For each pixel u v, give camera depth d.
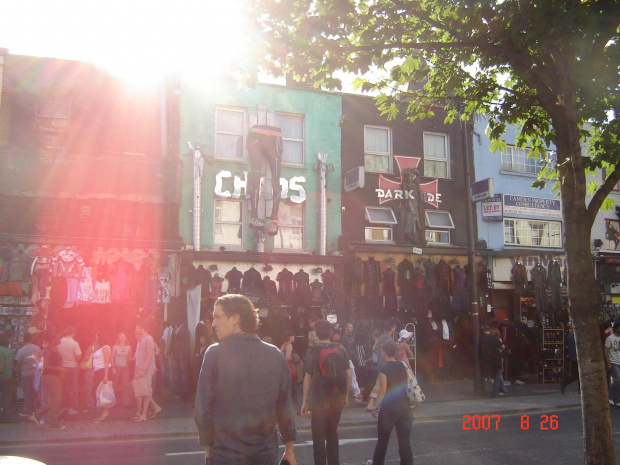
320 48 7.25
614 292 23.28
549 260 19.94
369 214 19.55
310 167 19.00
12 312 14.65
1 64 15.59
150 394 12.13
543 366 18.86
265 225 18.11
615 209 24.03
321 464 6.62
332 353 6.82
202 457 8.48
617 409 13.43
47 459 8.38
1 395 11.92
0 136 15.41
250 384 3.71
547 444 9.28
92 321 15.56
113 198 16.17
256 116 18.50
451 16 7.34
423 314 18.67
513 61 6.57
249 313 3.94
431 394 16.08
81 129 16.30
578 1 5.71
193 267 16.52
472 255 16.05
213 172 17.80
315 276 18.05
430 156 21.02
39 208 15.47
